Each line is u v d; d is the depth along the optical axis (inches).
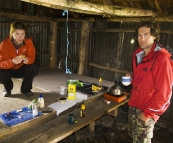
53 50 218.1
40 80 163.8
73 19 193.5
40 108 103.6
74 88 118.0
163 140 134.0
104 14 112.3
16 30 101.0
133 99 79.5
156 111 68.4
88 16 180.9
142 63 74.3
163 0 125.3
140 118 74.9
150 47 74.1
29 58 113.3
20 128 84.5
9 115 92.4
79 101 115.4
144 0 135.9
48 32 220.1
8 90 118.8
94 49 196.5
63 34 221.9
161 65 67.2
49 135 81.6
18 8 191.3
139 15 125.9
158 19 136.6
